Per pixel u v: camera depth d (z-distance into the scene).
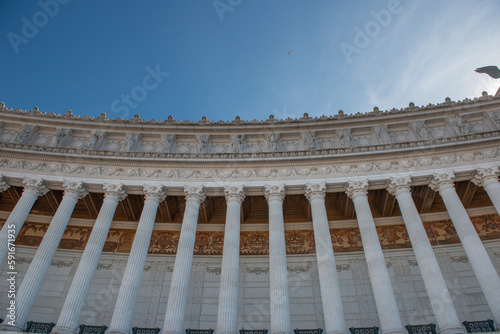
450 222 38.38
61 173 34.59
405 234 38.62
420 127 37.88
